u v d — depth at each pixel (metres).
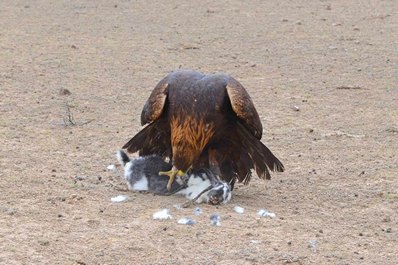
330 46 26.86
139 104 19.03
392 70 23.31
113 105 18.86
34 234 10.80
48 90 20.14
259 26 30.64
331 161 14.88
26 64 23.31
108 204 12.09
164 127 12.66
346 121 17.83
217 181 12.52
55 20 31.41
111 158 14.63
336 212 12.23
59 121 17.17
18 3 35.56
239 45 27.05
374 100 19.84
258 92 20.53
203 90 12.06
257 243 10.73
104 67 23.27
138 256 10.22
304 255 10.41
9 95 19.42
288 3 36.31
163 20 31.92
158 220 11.46
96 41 27.34
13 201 12.05
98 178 13.41
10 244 10.44
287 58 25.03
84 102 19.05
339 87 21.11
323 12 33.78
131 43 27.11
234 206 12.32
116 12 33.72
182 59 24.70
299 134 16.67
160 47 26.52
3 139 15.55
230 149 12.69
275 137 16.42
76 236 10.78
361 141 16.25
